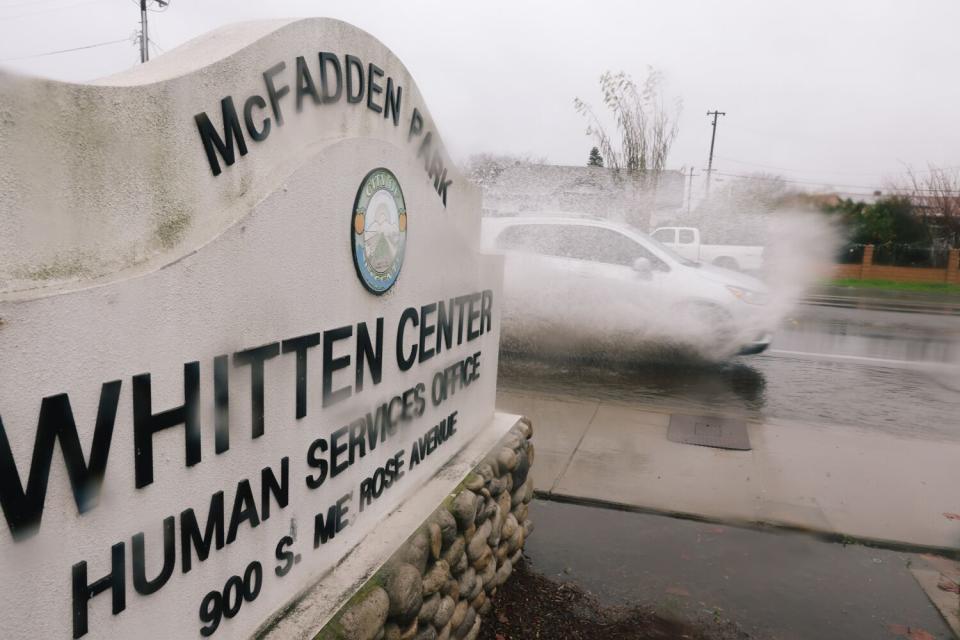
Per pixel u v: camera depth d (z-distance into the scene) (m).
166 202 1.50
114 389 1.35
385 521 2.51
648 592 3.31
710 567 3.54
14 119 1.17
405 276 2.53
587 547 3.70
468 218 3.09
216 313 1.60
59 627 1.29
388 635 2.22
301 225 1.89
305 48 1.92
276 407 1.85
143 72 1.59
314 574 2.09
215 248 1.58
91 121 1.31
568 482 4.46
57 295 1.22
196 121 1.57
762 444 5.31
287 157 1.88
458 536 2.77
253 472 1.78
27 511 1.20
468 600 2.86
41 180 1.23
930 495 4.39
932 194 31.33
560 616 3.11
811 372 8.27
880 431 5.81
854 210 30.62
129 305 1.37
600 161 23.64
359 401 2.27
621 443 5.23
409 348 2.61
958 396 7.20
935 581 3.46
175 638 1.57
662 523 3.98
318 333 2.01
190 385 1.54
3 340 1.13
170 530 1.53
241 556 1.77
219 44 1.76
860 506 4.21
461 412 3.20
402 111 2.45
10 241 1.18
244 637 1.80
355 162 2.12
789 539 3.83
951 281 26.20
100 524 1.35
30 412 1.19
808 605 3.24
